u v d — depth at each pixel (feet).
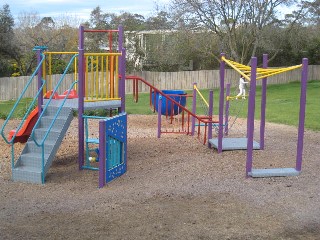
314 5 111.75
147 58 120.98
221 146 33.24
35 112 31.01
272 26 108.58
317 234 18.63
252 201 22.66
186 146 36.35
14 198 23.21
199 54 119.03
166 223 19.58
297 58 130.21
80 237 18.06
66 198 23.13
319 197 23.34
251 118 26.66
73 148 35.91
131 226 19.24
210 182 25.88
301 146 27.50
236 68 29.48
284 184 25.64
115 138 26.66
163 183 25.72
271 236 18.34
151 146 36.19
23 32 117.70
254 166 29.37
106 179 25.70
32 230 18.80
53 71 104.42
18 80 99.66
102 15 133.28
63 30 126.82
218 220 20.02
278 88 110.73
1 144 37.24
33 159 26.73
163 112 50.06
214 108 67.72
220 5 100.48
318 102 73.61
